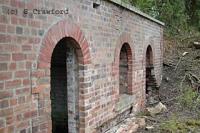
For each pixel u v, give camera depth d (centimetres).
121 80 902
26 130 419
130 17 850
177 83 1261
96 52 638
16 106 398
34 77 432
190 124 851
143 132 786
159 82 1241
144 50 1013
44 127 457
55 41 482
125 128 765
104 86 684
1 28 370
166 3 1722
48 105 466
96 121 643
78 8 553
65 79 807
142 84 1002
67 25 516
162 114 969
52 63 805
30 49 423
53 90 829
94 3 618
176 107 1055
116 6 743
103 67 677
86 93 593
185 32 1759
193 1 1870
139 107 969
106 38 691
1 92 372
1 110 373
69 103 602
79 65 587
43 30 451
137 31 923
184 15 1773
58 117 834
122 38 792
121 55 887
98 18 643
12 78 390
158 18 1714
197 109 1030
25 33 412
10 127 389
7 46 380
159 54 1262
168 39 1653
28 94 421
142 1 1566
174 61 1427
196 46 1541
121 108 796
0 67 370
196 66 1377
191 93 1145
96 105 642
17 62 398
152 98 1153
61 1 496
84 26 579
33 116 433
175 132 787
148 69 1160
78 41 557
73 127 602
